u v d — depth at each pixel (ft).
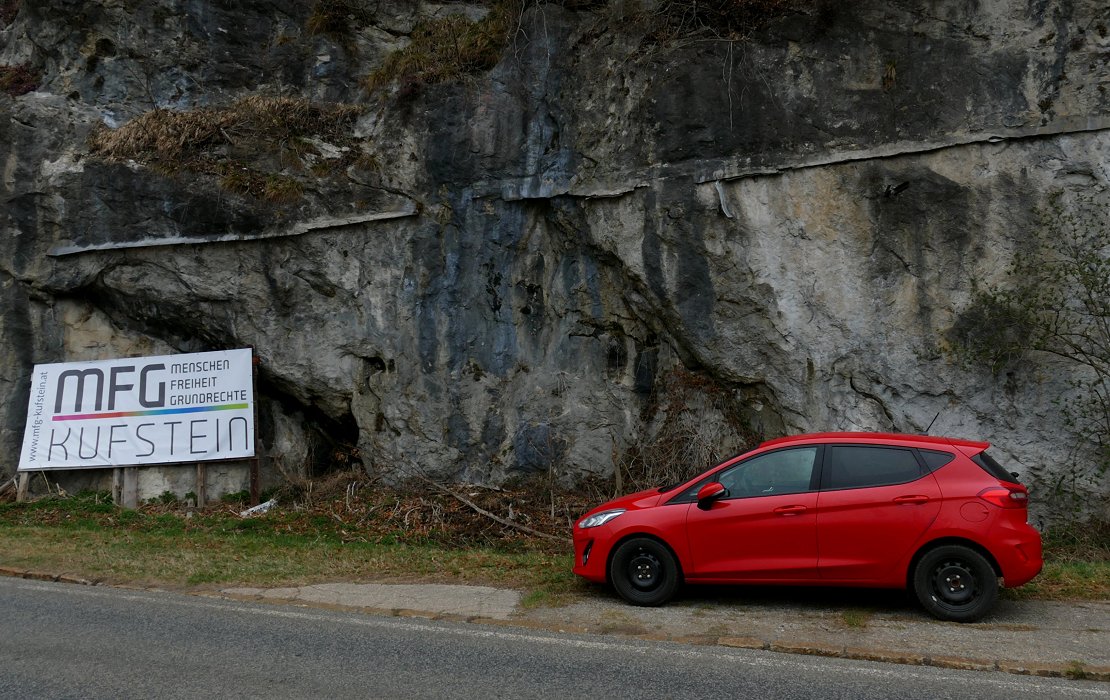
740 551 22.66
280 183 41.96
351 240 41.91
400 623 22.12
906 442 22.68
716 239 36.63
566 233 40.57
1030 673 18.07
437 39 45.29
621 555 23.62
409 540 35.22
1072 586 24.71
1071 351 32.48
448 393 40.81
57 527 37.11
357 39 48.44
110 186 42.70
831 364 35.22
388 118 42.83
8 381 42.78
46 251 42.96
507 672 18.04
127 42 47.98
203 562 29.17
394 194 41.70
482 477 40.14
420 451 40.68
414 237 41.47
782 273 35.86
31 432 41.86
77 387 42.19
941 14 35.35
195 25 48.21
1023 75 34.30
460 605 23.81
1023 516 21.66
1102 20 33.81
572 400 40.32
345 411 42.93
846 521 22.04
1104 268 31.91
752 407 37.37
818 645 19.75
